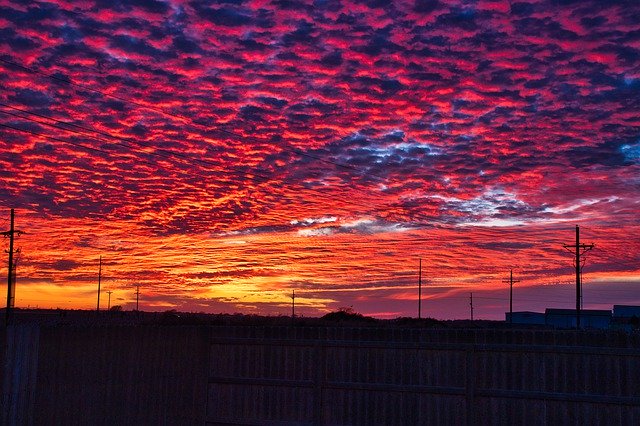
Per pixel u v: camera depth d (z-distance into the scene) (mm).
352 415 15188
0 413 12250
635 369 13070
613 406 13172
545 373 13742
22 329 12828
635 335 13125
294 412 15609
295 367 15727
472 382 14234
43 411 13086
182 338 16016
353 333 15352
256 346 16047
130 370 14797
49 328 13344
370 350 15188
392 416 14859
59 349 13477
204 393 16328
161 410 15383
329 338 15516
